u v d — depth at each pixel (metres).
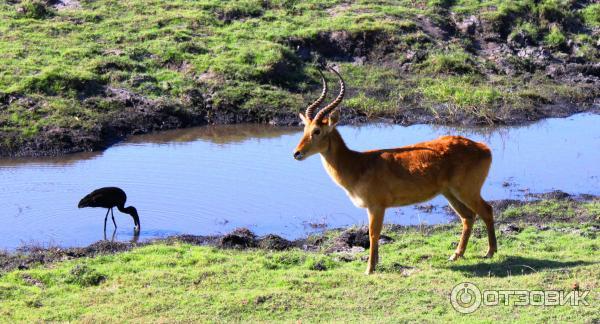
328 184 35.75
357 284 22.14
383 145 42.62
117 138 43.72
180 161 39.47
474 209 23.78
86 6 57.44
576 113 51.38
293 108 48.38
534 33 60.25
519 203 32.84
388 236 27.95
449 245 26.02
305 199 33.75
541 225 29.34
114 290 22.23
